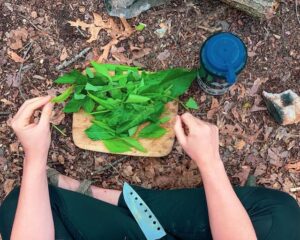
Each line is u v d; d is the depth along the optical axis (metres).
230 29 1.04
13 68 1.05
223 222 0.75
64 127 1.04
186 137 0.78
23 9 1.05
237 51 0.87
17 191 0.91
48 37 1.05
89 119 1.01
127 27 1.05
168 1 1.05
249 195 0.91
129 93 0.97
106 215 0.90
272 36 1.04
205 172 0.77
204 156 0.76
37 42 1.05
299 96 1.04
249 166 1.03
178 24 1.05
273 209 0.88
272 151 1.04
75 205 0.90
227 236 0.75
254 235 0.75
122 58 1.05
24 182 0.79
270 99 1.02
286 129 1.04
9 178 1.04
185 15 1.05
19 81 1.04
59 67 1.05
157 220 0.91
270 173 1.03
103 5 1.05
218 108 1.04
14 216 0.87
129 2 1.03
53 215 0.89
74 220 0.89
